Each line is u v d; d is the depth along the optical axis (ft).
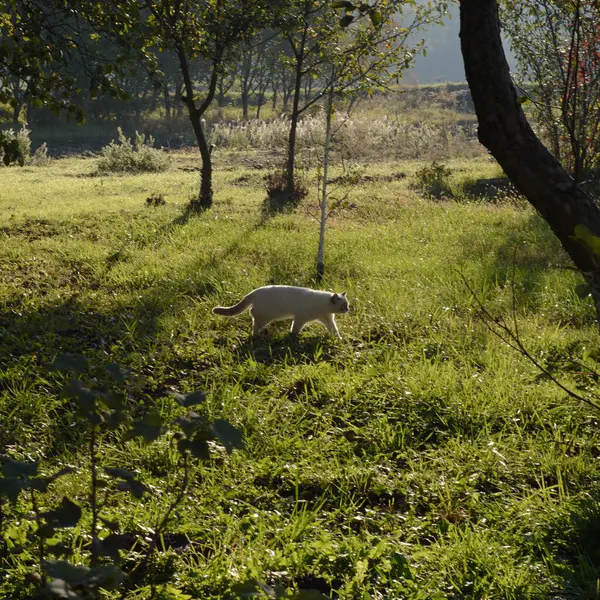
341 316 32.55
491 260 40.24
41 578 9.90
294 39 67.92
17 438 20.02
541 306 32.76
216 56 60.18
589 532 15.10
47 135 156.56
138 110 174.50
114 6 34.09
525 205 57.72
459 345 28.02
